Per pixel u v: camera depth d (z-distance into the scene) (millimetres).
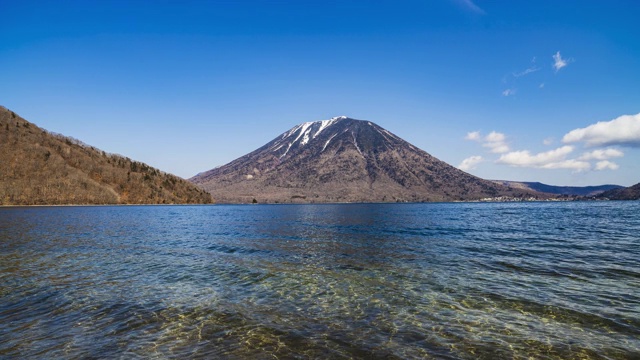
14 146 171125
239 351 10680
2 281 19203
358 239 38750
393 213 117500
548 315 13539
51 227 52438
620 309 14125
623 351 10586
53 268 22797
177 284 18703
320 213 121062
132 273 21391
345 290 17406
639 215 84562
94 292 17094
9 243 34438
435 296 16156
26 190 154625
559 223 60625
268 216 97500
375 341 11359
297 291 17312
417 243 34625
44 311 14305
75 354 10438
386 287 17875
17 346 10961
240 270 22250
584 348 10789
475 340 11375
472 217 85438
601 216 81938
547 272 20781
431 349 10766
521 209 144875
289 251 30094
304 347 10953
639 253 27281
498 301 15297
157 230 50219
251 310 14477
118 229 51094
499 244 33188
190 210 140125
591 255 26531
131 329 12422
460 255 27078
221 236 42469
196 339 11578
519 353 10500
